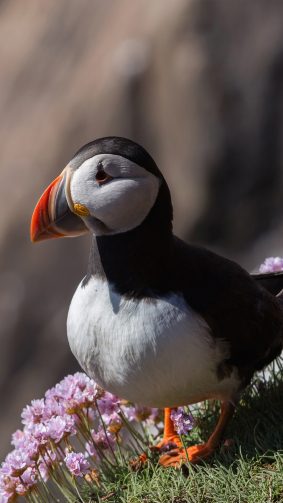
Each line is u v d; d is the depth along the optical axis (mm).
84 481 7840
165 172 20406
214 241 20203
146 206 7074
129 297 7113
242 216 20031
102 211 7051
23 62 22266
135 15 21188
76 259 19859
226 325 7230
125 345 7102
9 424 19016
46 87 21688
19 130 21344
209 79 20141
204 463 7230
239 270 7691
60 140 20672
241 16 20438
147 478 7367
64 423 7527
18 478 7418
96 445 7738
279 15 20422
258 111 20156
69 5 22484
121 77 20469
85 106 20734
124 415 8289
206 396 7480
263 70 20172
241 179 20141
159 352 7035
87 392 7781
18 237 20328
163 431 8383
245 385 7621
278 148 20156
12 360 19562
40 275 19922
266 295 7758
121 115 20391
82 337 7324
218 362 7234
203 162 20125
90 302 7289
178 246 7363
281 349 8094
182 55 20297
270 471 7086
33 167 20719
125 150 7047
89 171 7047
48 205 7227
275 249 19625
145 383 7207
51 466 7551
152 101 20422
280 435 7492
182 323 7027
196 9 20438
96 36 21719
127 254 7113
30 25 22828
